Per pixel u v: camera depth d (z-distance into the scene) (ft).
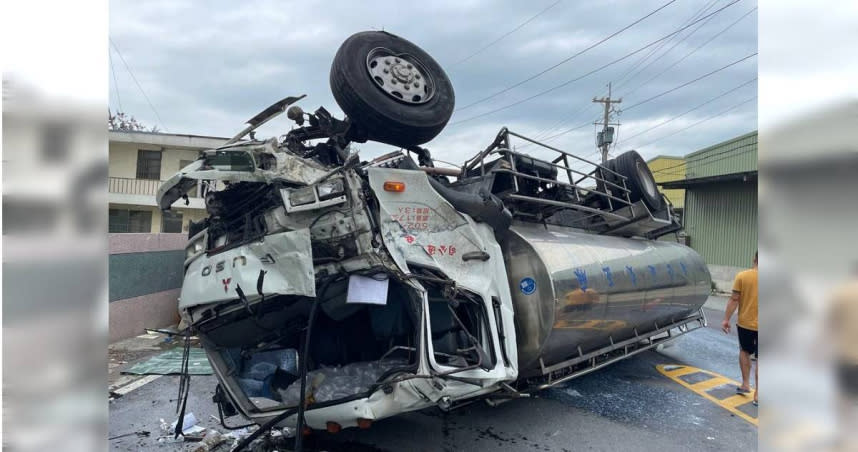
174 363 23.40
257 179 12.95
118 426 16.06
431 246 13.60
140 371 22.12
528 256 16.33
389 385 11.76
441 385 12.11
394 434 15.43
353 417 11.76
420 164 19.13
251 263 12.48
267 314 13.98
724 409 18.65
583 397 19.72
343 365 14.64
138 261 28.96
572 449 14.93
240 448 12.42
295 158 13.28
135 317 28.63
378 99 15.74
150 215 68.69
